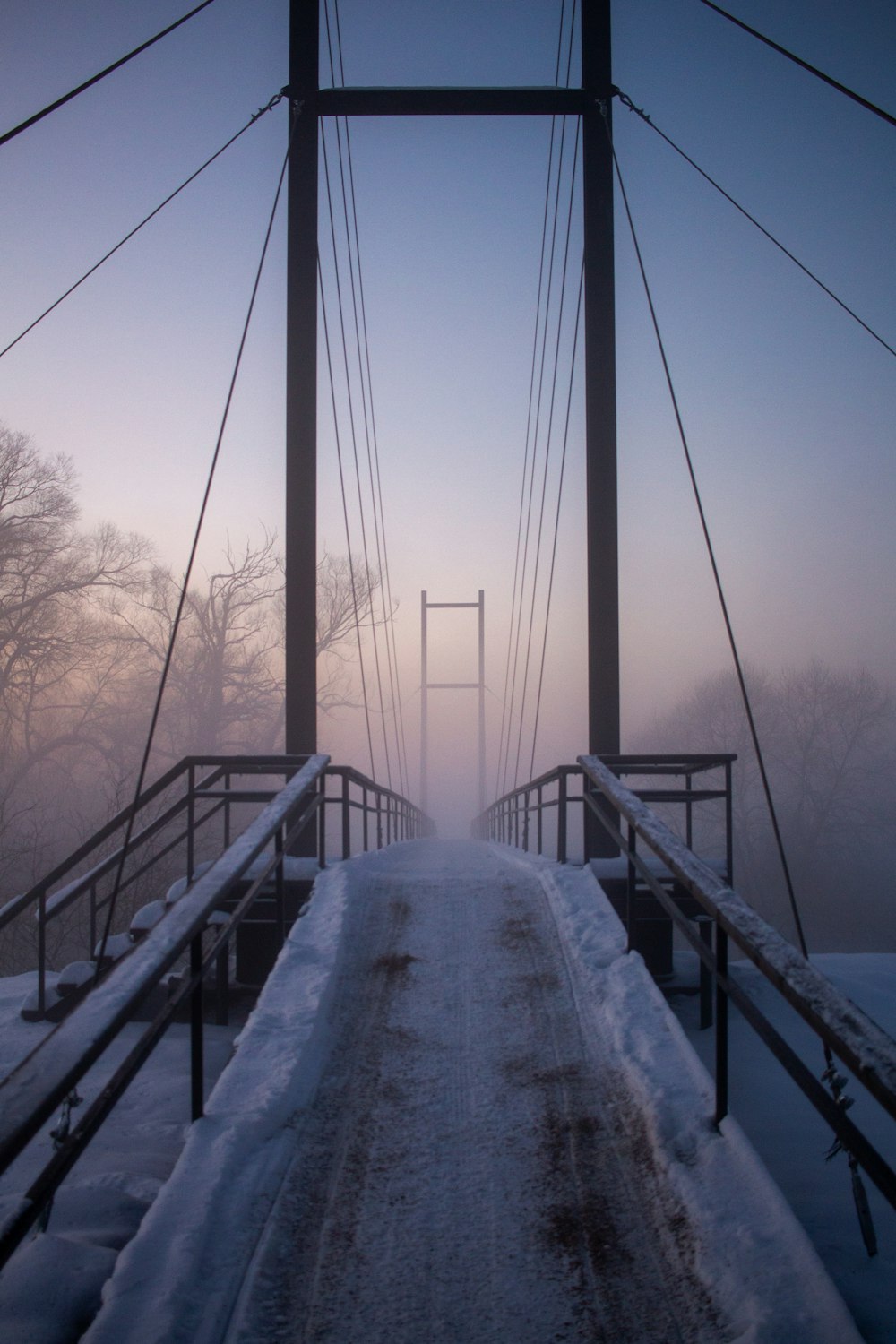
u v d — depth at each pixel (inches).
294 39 341.1
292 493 320.5
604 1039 148.9
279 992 166.4
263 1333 91.4
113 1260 99.6
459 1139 126.3
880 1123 171.2
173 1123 162.6
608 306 337.7
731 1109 176.6
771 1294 88.3
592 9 351.9
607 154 345.1
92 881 264.5
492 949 193.8
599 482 330.3
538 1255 103.0
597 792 221.8
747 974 283.0
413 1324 93.3
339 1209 111.8
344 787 301.6
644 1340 90.1
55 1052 73.5
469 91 355.9
